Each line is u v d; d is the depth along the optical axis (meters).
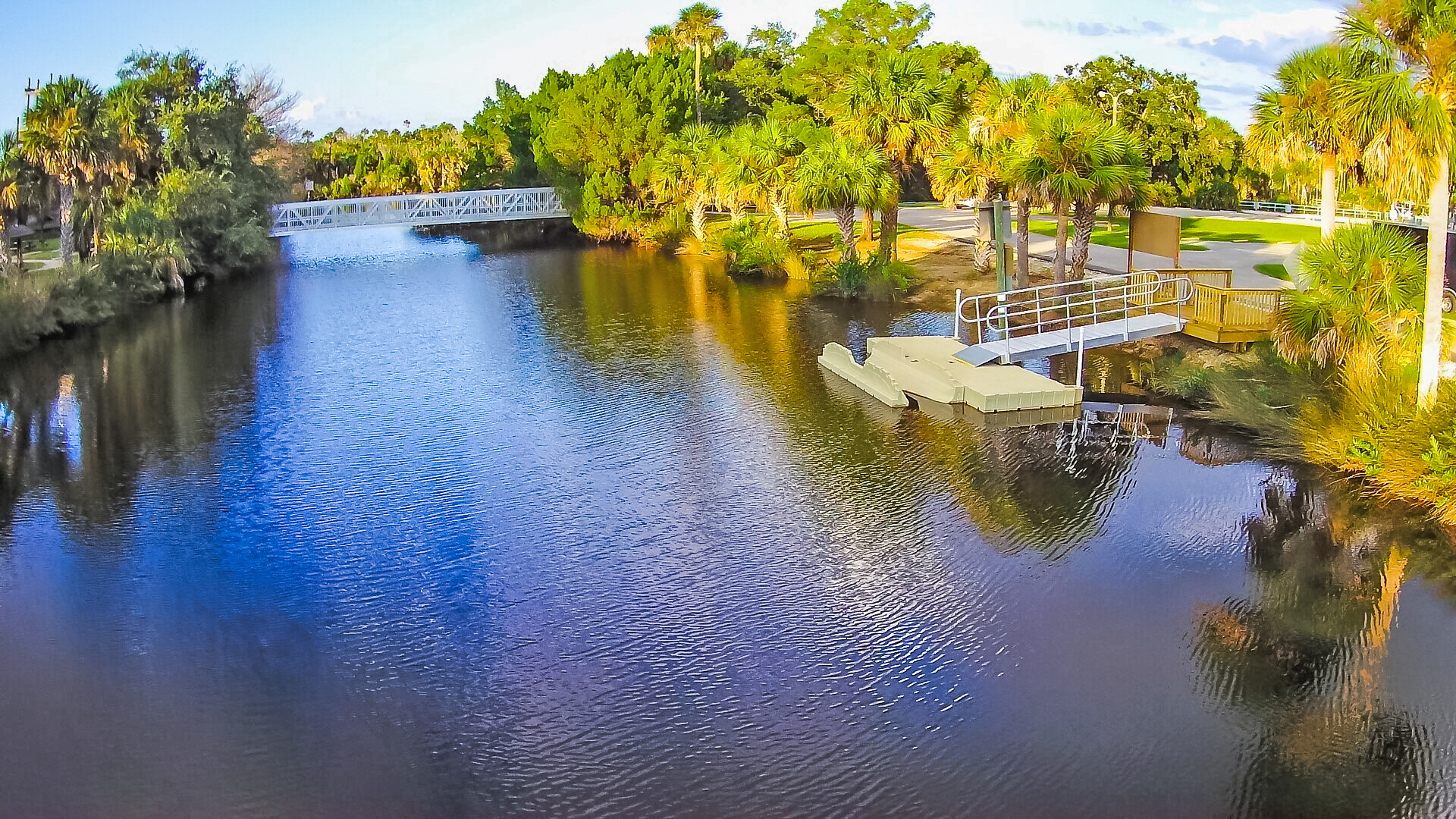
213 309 41.66
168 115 52.00
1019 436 22.52
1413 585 15.33
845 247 41.62
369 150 109.38
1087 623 14.56
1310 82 18.95
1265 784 11.09
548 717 12.64
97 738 12.32
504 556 17.12
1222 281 32.22
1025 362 28.08
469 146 104.62
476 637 14.53
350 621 15.05
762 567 16.52
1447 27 17.02
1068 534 17.48
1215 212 61.16
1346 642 13.86
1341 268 20.30
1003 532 17.64
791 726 12.37
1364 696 12.62
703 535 17.83
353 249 64.50
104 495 20.22
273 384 28.91
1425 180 17.62
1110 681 13.09
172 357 32.56
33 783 11.47
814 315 36.88
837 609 15.12
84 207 43.66
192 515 19.17
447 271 52.41
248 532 18.31
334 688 13.33
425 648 14.27
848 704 12.76
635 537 17.80
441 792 11.29
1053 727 12.19
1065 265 39.53
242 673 13.72
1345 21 18.48
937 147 40.00
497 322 37.69
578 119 65.25
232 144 56.16
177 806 11.09
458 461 21.91
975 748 11.84
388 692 13.21
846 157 40.31
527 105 84.25
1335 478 19.36
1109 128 31.28
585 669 13.67
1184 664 13.41
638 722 12.50
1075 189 30.19
